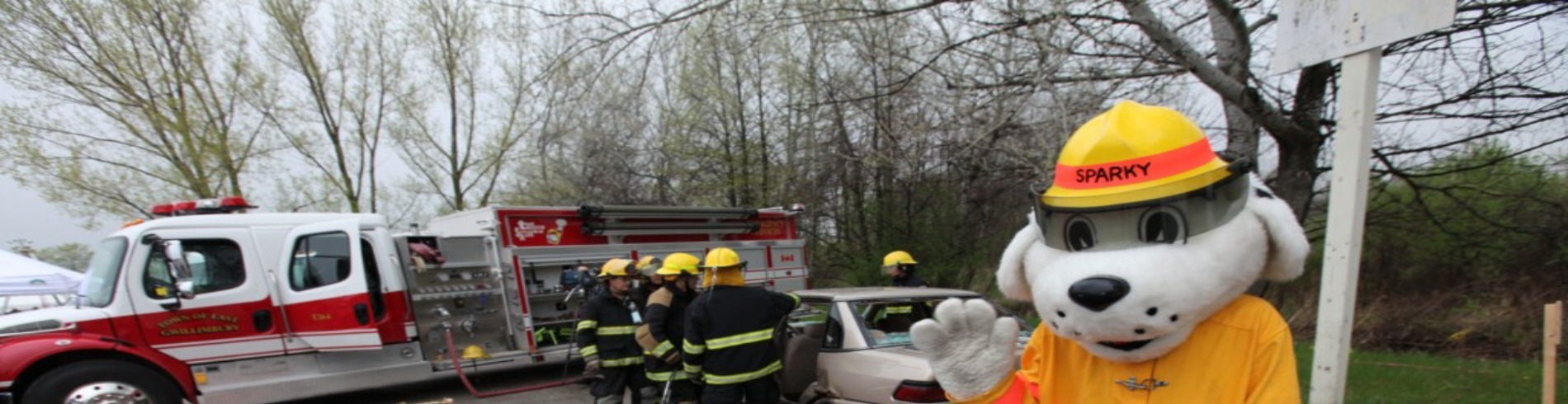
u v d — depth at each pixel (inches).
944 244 536.4
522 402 321.1
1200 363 73.9
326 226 294.2
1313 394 78.1
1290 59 88.0
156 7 585.9
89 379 243.1
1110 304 68.5
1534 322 329.4
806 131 594.6
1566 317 318.0
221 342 272.4
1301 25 86.7
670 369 228.7
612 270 252.5
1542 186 362.9
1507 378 252.5
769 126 656.4
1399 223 396.5
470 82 727.7
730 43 299.7
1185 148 71.9
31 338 240.1
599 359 251.0
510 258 347.3
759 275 446.3
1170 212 69.9
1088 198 72.9
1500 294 361.7
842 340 216.7
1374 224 394.3
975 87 301.7
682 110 650.2
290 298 288.7
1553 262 350.0
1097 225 72.9
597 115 614.2
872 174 564.1
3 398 233.1
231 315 275.4
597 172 706.2
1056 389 84.7
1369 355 316.8
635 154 695.1
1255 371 71.8
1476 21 252.5
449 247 335.0
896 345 211.8
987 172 443.5
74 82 569.6
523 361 341.4
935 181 552.4
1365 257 418.9
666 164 688.4
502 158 732.0
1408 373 267.0
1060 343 85.7
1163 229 70.1
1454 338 345.1
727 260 201.3
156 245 268.5
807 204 635.5
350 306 285.4
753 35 332.2
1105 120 76.0
